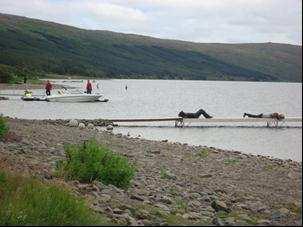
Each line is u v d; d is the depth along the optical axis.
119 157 14.76
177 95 136.00
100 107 73.69
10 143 21.33
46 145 22.88
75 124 43.72
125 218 10.16
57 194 10.46
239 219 10.41
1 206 9.63
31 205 9.63
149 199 13.24
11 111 60.06
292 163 27.16
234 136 46.94
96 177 14.17
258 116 58.31
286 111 88.75
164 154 25.97
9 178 11.61
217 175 20.34
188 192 15.38
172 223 8.30
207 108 89.69
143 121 53.72
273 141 44.16
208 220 10.76
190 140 42.47
